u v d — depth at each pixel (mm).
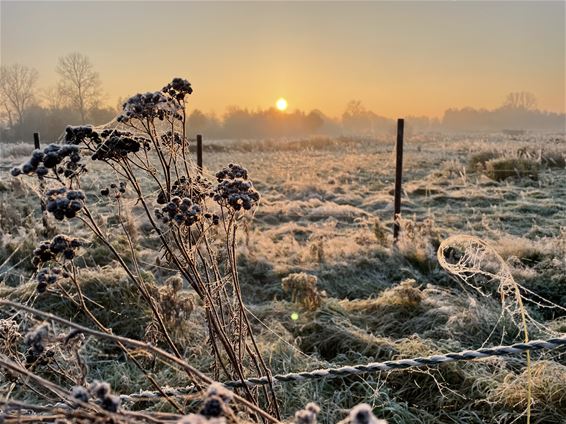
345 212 9445
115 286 4309
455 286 5094
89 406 917
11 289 4391
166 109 1640
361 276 5676
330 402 2984
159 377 3244
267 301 5031
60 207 1259
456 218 8312
